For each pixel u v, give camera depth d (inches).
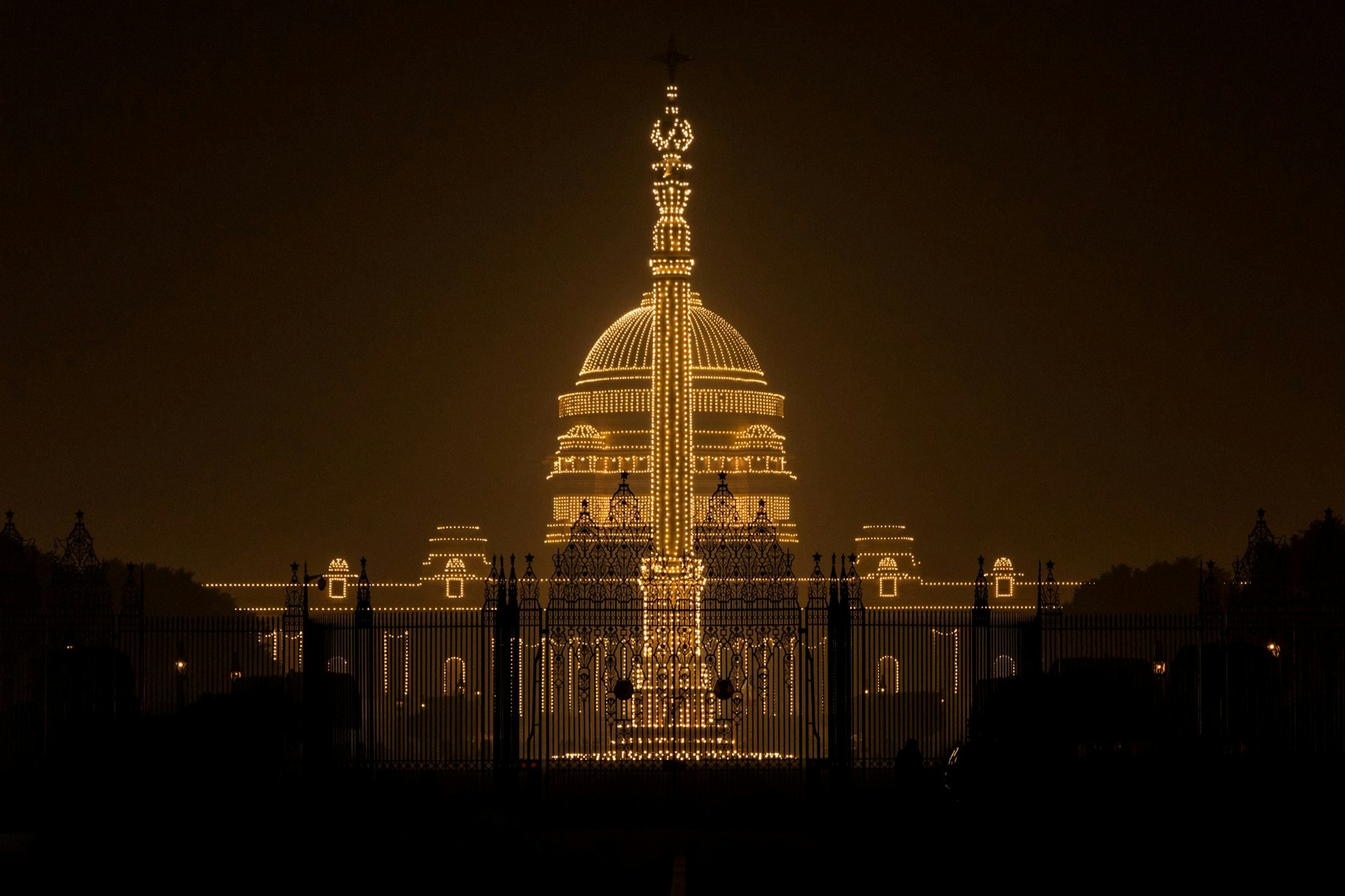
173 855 3457.2
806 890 3043.8
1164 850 3415.4
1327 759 4254.4
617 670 5521.7
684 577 5398.6
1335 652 4485.7
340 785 4276.6
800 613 4722.0
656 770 4906.5
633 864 3353.8
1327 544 4581.7
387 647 5211.6
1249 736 4392.2
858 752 5152.6
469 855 3469.5
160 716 4119.1
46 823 3705.7
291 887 3095.5
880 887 3070.9
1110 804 3843.5
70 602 4488.2
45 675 4338.1
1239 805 3826.3
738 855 3452.3
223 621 5044.3
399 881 3157.0
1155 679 4628.4
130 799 3789.4
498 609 4325.8
